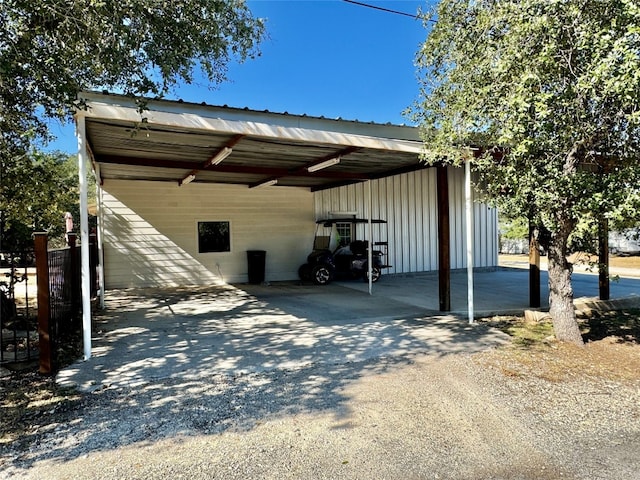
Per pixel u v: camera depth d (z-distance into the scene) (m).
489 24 4.09
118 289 9.98
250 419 2.99
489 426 2.91
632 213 3.81
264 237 11.44
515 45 3.81
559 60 3.76
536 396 3.46
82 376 3.84
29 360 4.06
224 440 2.69
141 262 10.24
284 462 2.43
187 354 4.54
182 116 4.48
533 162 4.28
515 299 8.16
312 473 2.32
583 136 4.01
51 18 3.28
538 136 3.97
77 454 2.51
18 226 6.72
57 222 7.27
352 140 5.47
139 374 3.90
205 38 4.14
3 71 3.09
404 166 8.07
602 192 3.92
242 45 5.98
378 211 12.59
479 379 3.83
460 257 13.63
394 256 12.76
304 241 11.85
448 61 4.73
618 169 4.23
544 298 8.34
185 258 10.63
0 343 4.01
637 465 2.43
